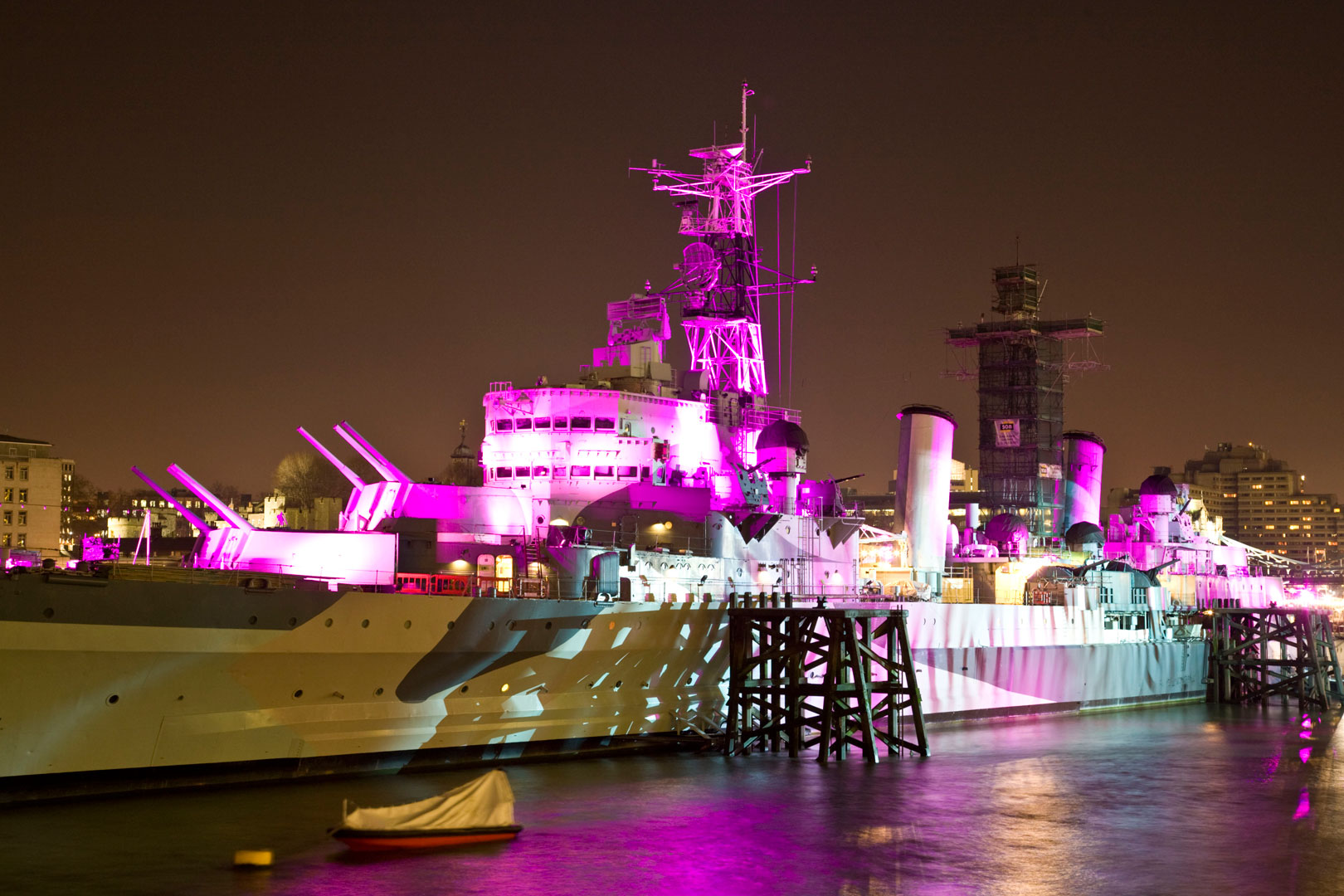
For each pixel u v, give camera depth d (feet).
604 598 126.31
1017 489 315.58
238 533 120.16
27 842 87.45
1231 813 112.78
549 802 107.86
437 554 126.52
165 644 97.50
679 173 179.22
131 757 98.32
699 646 135.64
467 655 114.21
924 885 87.40
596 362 164.25
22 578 91.56
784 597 136.67
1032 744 151.64
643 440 148.36
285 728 105.70
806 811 107.86
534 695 121.90
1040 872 91.76
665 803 108.78
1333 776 133.28
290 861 86.58
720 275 178.91
